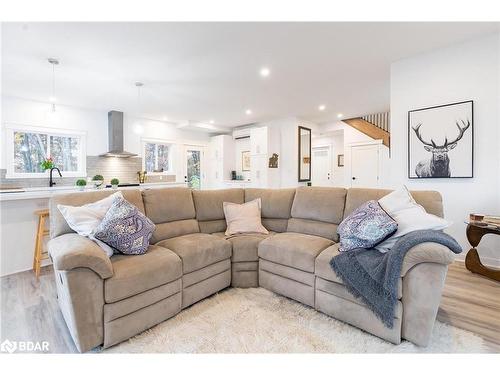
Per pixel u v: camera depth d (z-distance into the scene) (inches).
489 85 108.9
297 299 85.9
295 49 116.3
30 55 118.6
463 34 107.0
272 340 66.6
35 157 193.8
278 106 209.5
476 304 82.2
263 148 247.6
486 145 110.3
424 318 61.5
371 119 243.3
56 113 197.9
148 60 125.0
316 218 106.0
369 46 114.8
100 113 220.4
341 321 75.2
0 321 75.4
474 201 113.8
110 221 77.1
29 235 116.2
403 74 129.2
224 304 85.7
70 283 58.2
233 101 194.7
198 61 127.1
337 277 73.9
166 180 265.3
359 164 251.6
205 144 302.5
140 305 68.6
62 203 83.9
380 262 67.6
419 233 66.9
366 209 84.9
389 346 63.8
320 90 171.5
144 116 241.8
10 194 109.8
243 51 117.3
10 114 179.0
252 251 99.4
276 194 122.1
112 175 227.3
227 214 117.1
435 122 121.3
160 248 85.5
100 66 131.0
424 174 125.1
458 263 116.6
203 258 87.0
